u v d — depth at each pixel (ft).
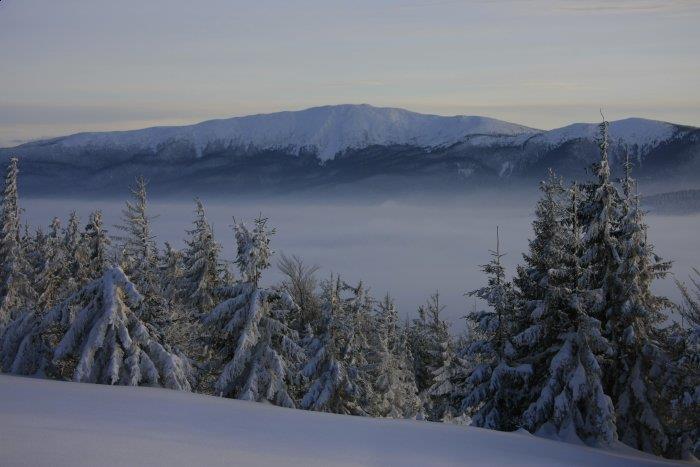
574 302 82.99
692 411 84.99
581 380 80.74
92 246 122.21
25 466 29.22
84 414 45.19
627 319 89.81
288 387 88.17
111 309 70.03
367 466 38.06
